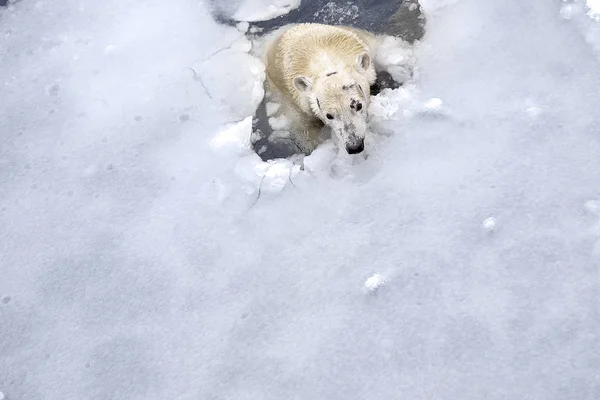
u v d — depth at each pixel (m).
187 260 4.89
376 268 4.71
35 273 4.98
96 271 4.94
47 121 5.37
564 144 4.84
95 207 5.10
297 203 4.94
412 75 5.17
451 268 4.66
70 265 4.97
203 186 5.07
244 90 5.34
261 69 5.39
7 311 4.90
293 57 5.16
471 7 5.26
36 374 4.75
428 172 4.89
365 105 4.96
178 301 4.81
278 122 5.26
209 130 5.23
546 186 4.76
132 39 5.55
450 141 4.94
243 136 5.14
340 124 4.88
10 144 5.33
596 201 4.68
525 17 5.17
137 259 4.94
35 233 5.07
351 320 4.64
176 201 5.05
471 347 4.51
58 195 5.16
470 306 4.58
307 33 5.20
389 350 4.55
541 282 4.57
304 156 5.13
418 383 4.48
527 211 4.72
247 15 5.59
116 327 4.80
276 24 5.57
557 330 4.48
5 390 4.73
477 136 4.92
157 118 5.30
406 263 4.70
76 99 5.42
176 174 5.13
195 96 5.34
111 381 4.69
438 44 5.22
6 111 5.43
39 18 5.70
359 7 5.51
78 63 5.52
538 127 4.89
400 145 4.98
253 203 4.98
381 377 4.52
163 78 5.41
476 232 4.71
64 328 4.83
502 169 4.83
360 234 4.80
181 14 5.61
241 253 4.86
